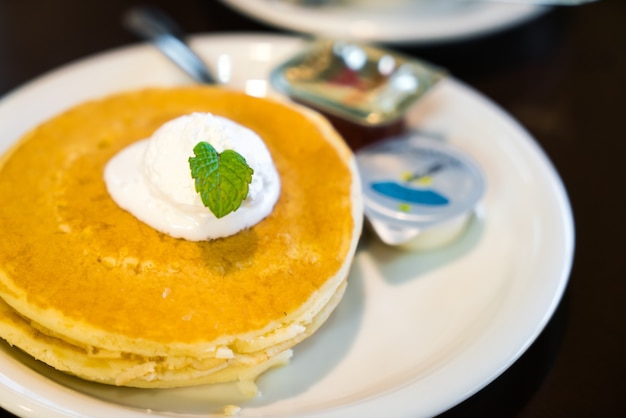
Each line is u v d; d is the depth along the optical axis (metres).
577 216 0.40
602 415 0.32
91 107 0.38
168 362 0.30
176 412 0.31
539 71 0.51
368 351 0.34
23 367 0.30
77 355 0.30
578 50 0.53
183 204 0.32
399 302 0.36
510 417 0.32
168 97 0.39
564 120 0.47
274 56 0.47
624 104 0.48
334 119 0.43
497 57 0.52
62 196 0.34
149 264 0.32
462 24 0.49
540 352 0.34
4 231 0.32
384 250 0.38
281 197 0.34
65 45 0.51
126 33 0.52
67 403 0.29
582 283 0.37
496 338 0.32
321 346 0.34
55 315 0.30
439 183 0.39
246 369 0.31
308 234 0.33
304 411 0.31
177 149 0.32
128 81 0.45
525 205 0.38
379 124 0.41
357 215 0.34
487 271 0.36
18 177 0.34
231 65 0.46
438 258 0.37
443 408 0.30
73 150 0.36
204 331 0.30
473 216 0.39
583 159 0.44
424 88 0.43
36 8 0.54
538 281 0.34
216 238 0.32
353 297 0.36
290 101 0.44
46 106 0.42
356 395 0.32
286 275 0.32
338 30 0.49
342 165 0.35
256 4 0.51
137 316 0.30
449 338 0.34
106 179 0.34
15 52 0.50
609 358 0.34
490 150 0.41
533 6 0.52
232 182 0.31
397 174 0.39
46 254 0.32
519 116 0.47
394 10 0.52
